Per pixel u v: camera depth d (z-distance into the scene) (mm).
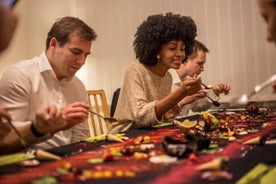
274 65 2514
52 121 1058
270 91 2453
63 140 1612
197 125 1399
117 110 1763
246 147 1015
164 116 1815
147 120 1607
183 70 2367
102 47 3182
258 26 2545
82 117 1166
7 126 1095
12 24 975
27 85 1550
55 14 3246
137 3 2998
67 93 1733
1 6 904
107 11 3135
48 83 1626
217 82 2703
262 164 814
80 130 1739
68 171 775
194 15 2760
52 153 1023
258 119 1686
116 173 754
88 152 1032
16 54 3080
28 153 1023
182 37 1815
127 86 1749
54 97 1638
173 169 777
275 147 1011
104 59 3182
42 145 1542
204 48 2443
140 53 1849
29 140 1096
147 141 1180
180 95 1584
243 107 2529
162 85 1875
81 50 1551
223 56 2680
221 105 2623
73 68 1585
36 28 3184
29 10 3143
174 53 1809
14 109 1503
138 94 1690
